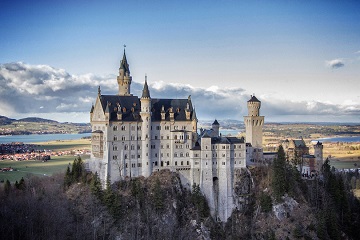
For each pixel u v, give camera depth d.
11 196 170.50
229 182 181.50
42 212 158.00
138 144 180.88
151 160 182.75
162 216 164.00
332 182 181.38
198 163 183.25
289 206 171.12
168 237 158.75
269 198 173.38
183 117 189.88
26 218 155.88
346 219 175.00
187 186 185.12
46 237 146.38
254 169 191.12
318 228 160.38
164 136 186.12
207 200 180.25
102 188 172.88
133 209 163.00
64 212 157.62
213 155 182.62
